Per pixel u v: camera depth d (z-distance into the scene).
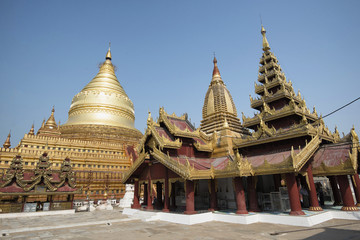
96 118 65.00
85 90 70.94
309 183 20.52
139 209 27.80
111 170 51.62
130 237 15.16
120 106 69.88
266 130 23.98
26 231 17.78
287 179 18.95
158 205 29.67
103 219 23.69
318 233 14.45
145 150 27.34
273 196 22.62
